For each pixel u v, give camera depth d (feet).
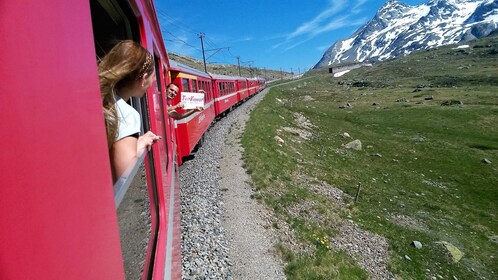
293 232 43.75
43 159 3.83
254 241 37.81
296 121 158.40
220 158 63.10
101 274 5.13
